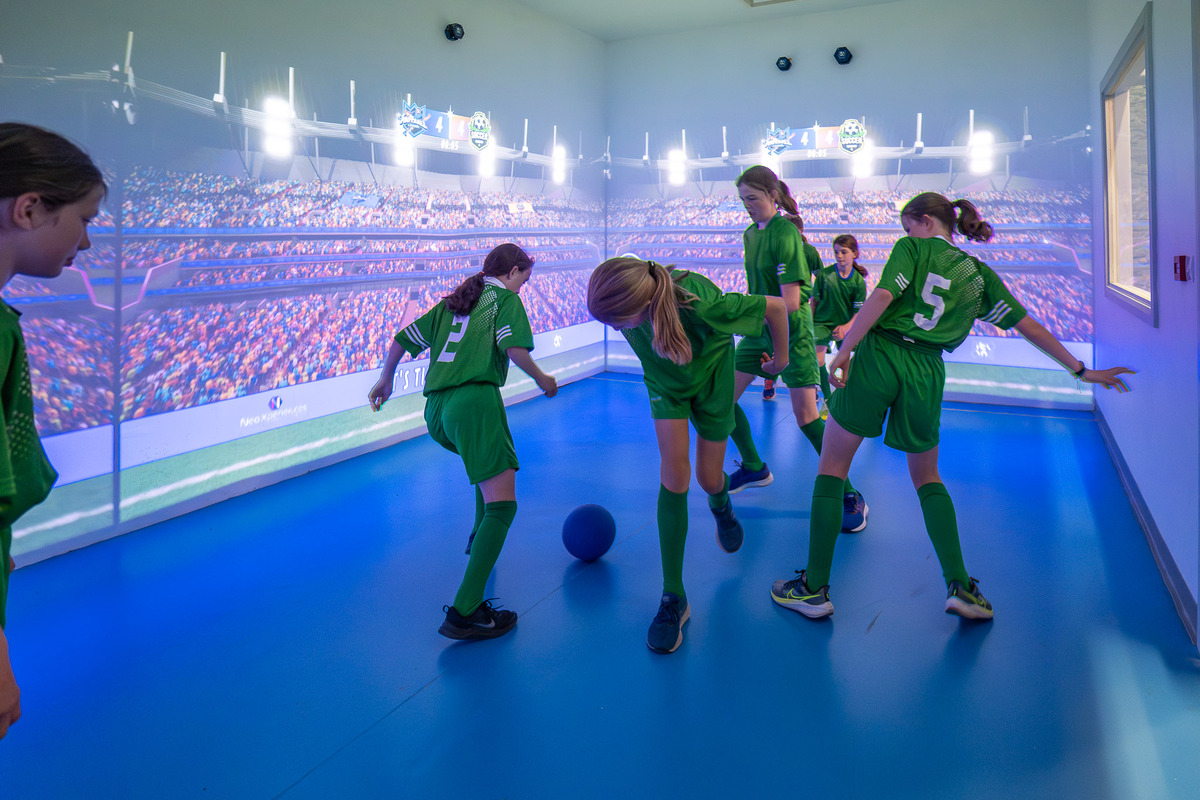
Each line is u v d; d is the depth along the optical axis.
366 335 5.26
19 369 1.00
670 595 2.63
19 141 0.94
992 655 2.42
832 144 7.14
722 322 2.43
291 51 4.60
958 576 2.62
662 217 7.98
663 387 2.54
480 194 6.34
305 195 4.75
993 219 6.57
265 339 4.52
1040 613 2.70
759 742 2.02
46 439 3.46
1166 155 3.04
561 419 6.18
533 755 1.98
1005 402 6.62
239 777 1.92
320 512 4.03
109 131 3.63
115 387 3.73
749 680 2.32
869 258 7.13
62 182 0.96
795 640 2.55
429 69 5.70
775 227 3.71
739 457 4.88
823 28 7.07
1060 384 6.38
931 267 2.53
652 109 7.90
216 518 3.97
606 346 8.53
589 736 2.06
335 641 2.62
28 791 1.88
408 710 2.20
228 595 3.02
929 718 2.10
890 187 6.96
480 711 2.19
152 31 3.80
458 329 2.73
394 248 5.45
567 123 7.48
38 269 1.01
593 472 4.63
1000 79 6.45
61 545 3.52
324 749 2.02
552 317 7.48
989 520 3.65
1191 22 2.53
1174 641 2.48
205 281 4.15
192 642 2.63
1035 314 6.49
